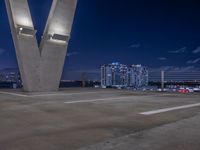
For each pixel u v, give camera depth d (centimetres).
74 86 2188
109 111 637
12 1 1317
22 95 1145
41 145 331
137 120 510
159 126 445
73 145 330
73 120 510
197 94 1277
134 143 335
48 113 600
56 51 1485
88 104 786
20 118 531
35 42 1395
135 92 1438
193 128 427
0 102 840
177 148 313
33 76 1407
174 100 938
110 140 352
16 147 323
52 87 1493
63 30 1492
